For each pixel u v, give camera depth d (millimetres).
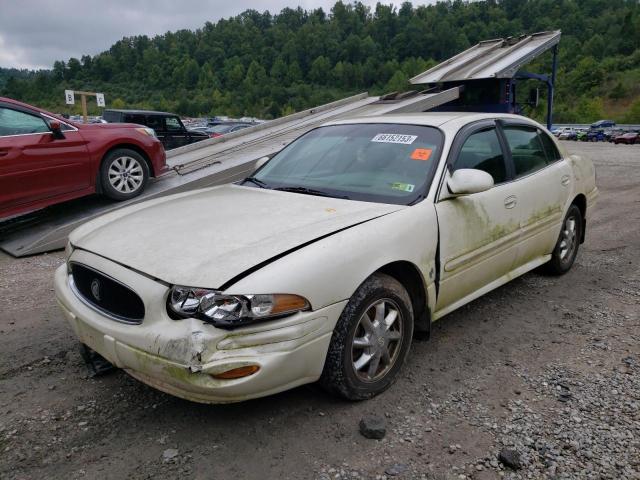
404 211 3244
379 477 2463
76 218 7215
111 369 3439
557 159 4934
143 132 7984
